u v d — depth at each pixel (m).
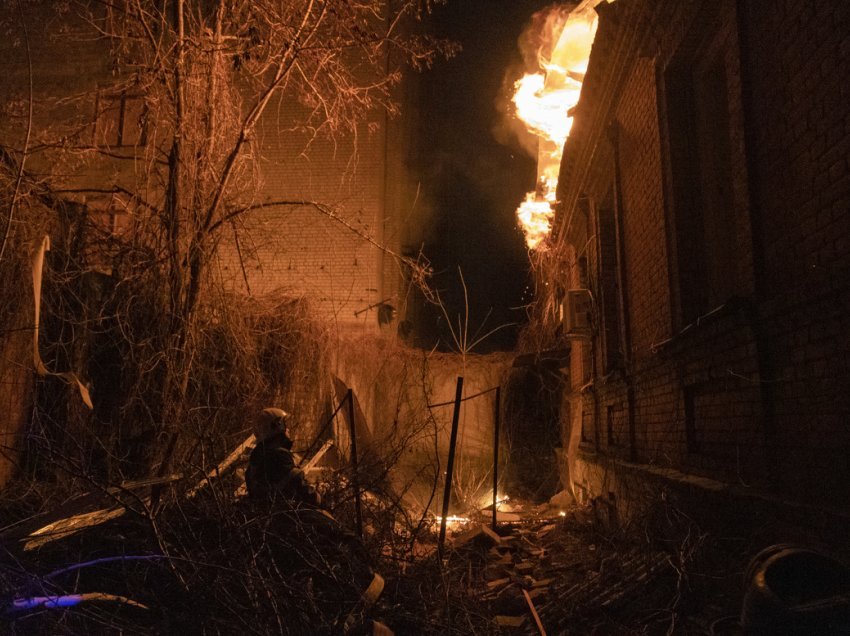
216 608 4.17
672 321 6.43
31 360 7.40
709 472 5.39
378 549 5.79
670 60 6.33
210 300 8.23
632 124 8.16
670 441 6.61
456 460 15.34
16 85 16.31
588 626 4.93
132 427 7.33
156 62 7.93
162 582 4.44
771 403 4.30
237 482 7.12
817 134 3.74
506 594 5.93
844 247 3.48
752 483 4.53
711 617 3.87
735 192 4.88
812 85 3.79
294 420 11.70
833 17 3.54
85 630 3.90
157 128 8.20
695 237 6.29
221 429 7.91
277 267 16.91
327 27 8.66
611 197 10.95
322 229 17.66
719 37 5.63
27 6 10.11
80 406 7.25
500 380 16.69
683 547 4.66
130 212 8.23
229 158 7.93
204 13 9.16
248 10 8.51
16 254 7.35
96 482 4.64
